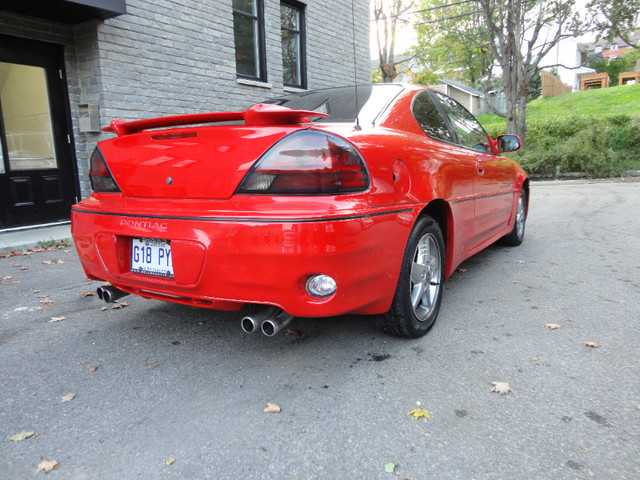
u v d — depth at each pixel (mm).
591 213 7277
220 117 2246
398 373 2311
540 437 1794
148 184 2348
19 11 5273
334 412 1985
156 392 2176
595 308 3166
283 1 8688
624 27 15930
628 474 1589
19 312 3268
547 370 2314
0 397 2146
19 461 1710
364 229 2074
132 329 2947
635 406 1989
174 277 2199
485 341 2670
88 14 5449
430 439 1798
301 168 1996
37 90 5703
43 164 5855
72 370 2404
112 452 1754
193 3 6793
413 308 2611
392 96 2947
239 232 2004
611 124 15164
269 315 2129
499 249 5062
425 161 2674
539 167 14203
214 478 1611
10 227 5609
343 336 2770
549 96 36312
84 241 2588
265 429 1879
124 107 6039
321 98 3117
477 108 38312
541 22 15281
